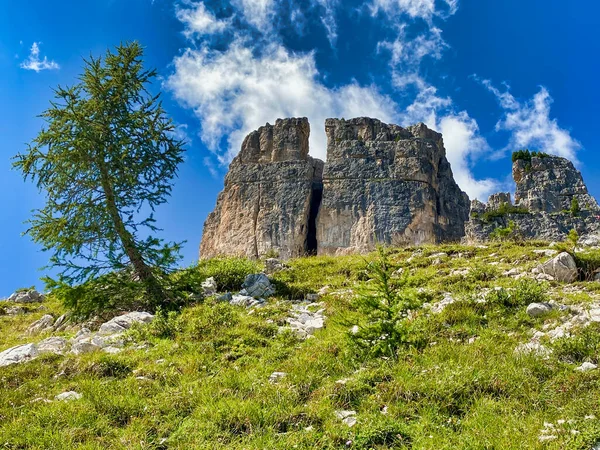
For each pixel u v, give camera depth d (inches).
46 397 379.6
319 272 872.9
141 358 452.8
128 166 674.2
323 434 299.1
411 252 937.5
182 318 580.7
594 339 379.6
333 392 347.9
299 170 3430.1
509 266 714.2
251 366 427.8
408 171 3253.0
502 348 396.2
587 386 320.8
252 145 3690.9
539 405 310.7
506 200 2388.0
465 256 876.0
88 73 693.9
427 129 3644.2
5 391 391.2
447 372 350.6
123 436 309.6
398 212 3127.5
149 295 663.1
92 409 343.6
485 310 494.9
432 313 496.1
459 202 3609.7
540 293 510.0
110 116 692.7
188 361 442.0
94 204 664.4
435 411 313.1
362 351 410.9
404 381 347.3
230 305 633.0
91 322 655.8
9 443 307.6
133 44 721.6
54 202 660.7
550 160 2447.1
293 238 3233.3
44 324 740.7
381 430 292.4
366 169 3299.7
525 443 264.8
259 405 338.6
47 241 642.8
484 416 301.9
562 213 2177.7
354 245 3112.7
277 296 705.6
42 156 647.1
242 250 3267.7
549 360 361.7
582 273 606.9
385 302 454.9
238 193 3499.0
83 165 657.0
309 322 544.7
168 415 336.8
